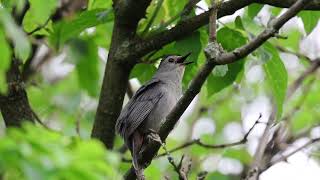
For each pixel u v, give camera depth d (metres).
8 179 7.00
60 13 12.12
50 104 15.35
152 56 11.97
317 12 11.80
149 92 13.07
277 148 11.91
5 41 7.24
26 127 6.70
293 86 14.02
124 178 10.82
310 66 14.24
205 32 11.53
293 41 17.12
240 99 17.91
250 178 11.04
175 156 15.62
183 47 11.22
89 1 12.58
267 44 11.34
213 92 11.83
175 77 13.56
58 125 15.17
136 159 10.46
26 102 10.98
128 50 11.00
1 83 7.79
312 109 15.50
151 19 11.32
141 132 12.97
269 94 17.52
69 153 6.66
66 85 15.87
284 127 12.31
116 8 11.05
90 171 6.52
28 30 12.27
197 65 12.20
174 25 12.04
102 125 10.99
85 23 11.55
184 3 12.12
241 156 15.04
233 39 11.50
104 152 6.64
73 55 13.07
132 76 12.48
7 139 6.46
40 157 6.51
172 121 9.80
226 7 11.01
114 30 11.20
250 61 12.64
